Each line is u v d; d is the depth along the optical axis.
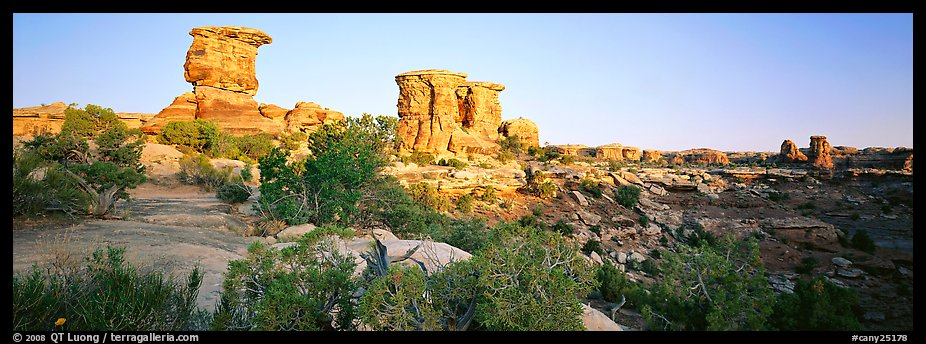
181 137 47.00
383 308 6.34
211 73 64.50
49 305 5.88
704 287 5.91
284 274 7.16
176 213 19.42
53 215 14.34
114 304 6.21
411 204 23.52
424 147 86.94
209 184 32.22
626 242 43.09
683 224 49.84
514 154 95.75
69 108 39.56
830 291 5.71
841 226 36.19
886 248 17.11
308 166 20.89
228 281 7.14
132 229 14.38
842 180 62.84
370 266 7.84
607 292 17.08
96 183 16.64
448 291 6.59
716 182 69.75
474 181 54.66
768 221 45.75
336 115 72.62
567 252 6.87
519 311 6.03
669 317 5.99
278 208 19.42
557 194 57.16
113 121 40.44
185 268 10.46
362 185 22.38
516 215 48.56
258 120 65.25
